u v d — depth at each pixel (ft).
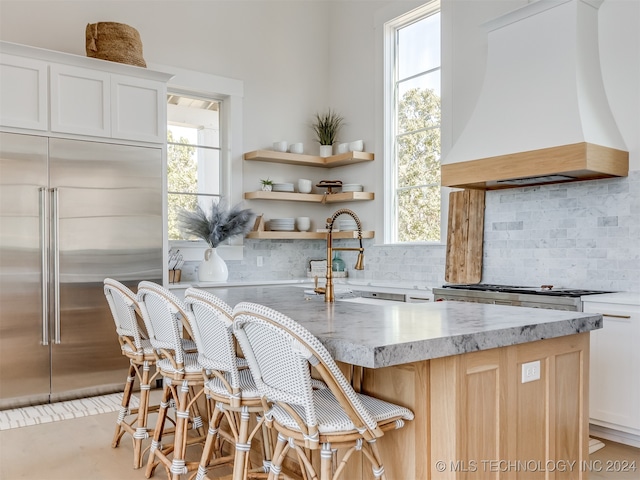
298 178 19.44
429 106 16.92
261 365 5.59
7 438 10.34
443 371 5.55
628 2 11.44
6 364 12.06
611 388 10.21
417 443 5.72
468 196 14.99
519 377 6.16
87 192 13.04
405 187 17.63
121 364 13.60
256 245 18.37
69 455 9.50
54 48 14.78
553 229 12.96
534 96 11.63
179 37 16.84
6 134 12.03
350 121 19.36
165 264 14.21
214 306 6.28
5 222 12.00
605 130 11.13
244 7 18.29
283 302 8.83
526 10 11.90
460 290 12.96
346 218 19.40
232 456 8.18
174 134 17.21
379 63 18.16
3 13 14.08
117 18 15.76
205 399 10.26
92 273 13.08
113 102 13.44
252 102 18.38
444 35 15.84
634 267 11.43
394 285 15.30
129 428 9.34
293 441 5.50
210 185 17.85
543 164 11.09
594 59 11.62
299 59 19.60
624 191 11.61
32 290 12.33
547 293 11.24
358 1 19.08
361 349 4.84
